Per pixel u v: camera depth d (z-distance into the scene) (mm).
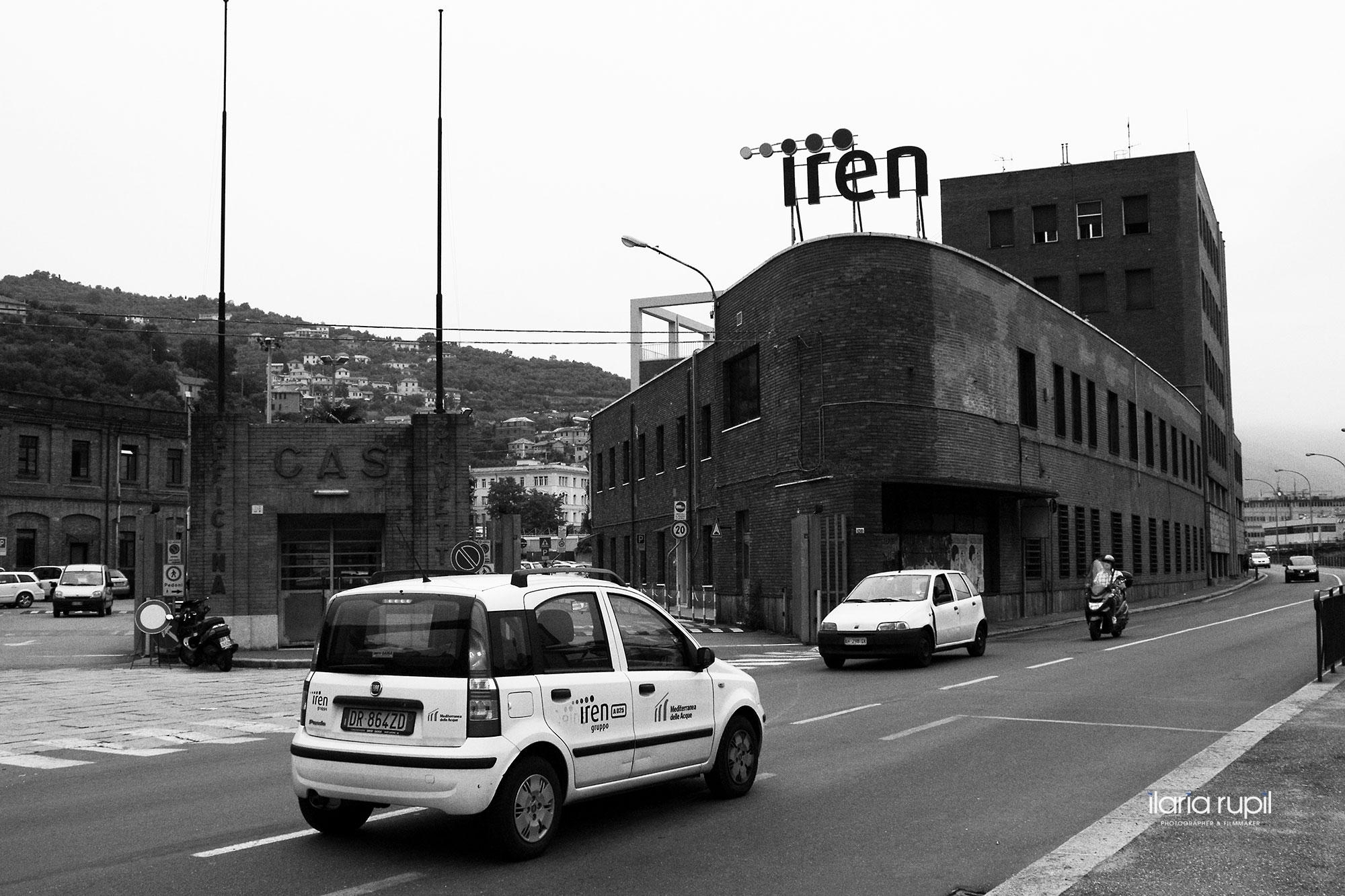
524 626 7305
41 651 29141
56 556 65125
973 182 63688
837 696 15523
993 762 10008
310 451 25328
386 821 8172
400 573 8156
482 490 161125
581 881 6535
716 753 8586
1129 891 6016
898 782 9195
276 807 8758
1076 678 17062
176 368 103438
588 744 7484
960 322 30703
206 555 24719
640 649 8188
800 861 6875
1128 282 61531
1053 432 36781
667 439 42656
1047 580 35938
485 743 6898
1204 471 64188
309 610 25156
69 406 66312
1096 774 9367
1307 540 152125
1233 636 25047
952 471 29812
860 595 21078
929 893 6180
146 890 6438
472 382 192500
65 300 134125
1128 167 61562
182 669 22578
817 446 28859
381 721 7207
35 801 9258
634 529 46781
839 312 28781
